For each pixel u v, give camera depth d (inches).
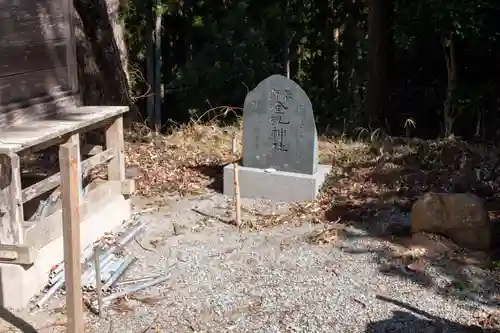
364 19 558.3
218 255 206.7
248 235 224.5
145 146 348.2
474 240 205.8
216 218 242.1
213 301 174.1
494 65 414.9
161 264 199.2
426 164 299.3
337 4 550.9
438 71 472.7
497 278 185.2
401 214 240.8
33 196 173.3
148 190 275.7
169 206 256.8
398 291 178.9
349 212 243.4
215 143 350.6
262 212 248.4
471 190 265.3
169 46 607.5
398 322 161.5
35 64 200.2
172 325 161.5
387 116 444.5
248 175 263.7
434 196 210.7
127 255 204.4
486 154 307.3
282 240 219.1
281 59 552.7
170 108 585.9
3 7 181.2
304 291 179.8
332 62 566.6
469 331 156.9
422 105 474.3
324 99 547.2
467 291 177.8
